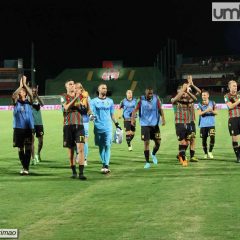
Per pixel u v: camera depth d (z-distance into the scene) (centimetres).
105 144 988
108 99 990
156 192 758
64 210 644
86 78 6469
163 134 2031
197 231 527
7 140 1831
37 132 1205
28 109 983
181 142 1092
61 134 2086
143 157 1296
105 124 982
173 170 1016
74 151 939
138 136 1997
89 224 568
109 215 610
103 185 837
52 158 1288
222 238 500
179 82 6450
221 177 898
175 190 772
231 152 1367
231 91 1138
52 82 6381
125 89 6191
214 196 714
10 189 806
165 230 534
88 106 979
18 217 607
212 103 1239
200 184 824
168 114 3634
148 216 600
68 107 911
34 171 1034
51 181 891
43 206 670
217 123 2641
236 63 6475
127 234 522
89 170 1044
